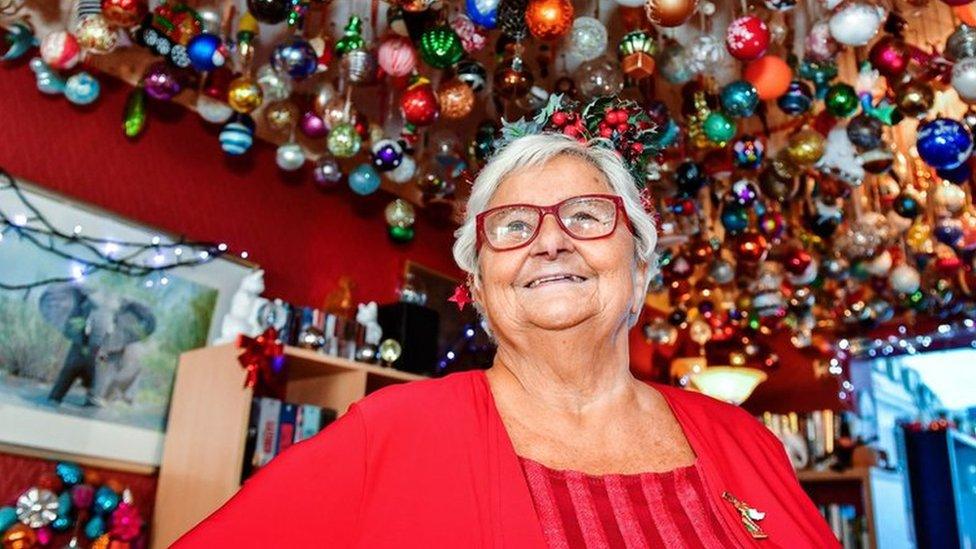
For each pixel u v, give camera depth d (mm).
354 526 1036
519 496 1042
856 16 2342
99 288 2709
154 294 2844
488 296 1265
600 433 1206
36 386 2512
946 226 3611
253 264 3152
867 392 5516
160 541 2582
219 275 3047
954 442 4273
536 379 1229
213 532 984
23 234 2564
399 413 1125
